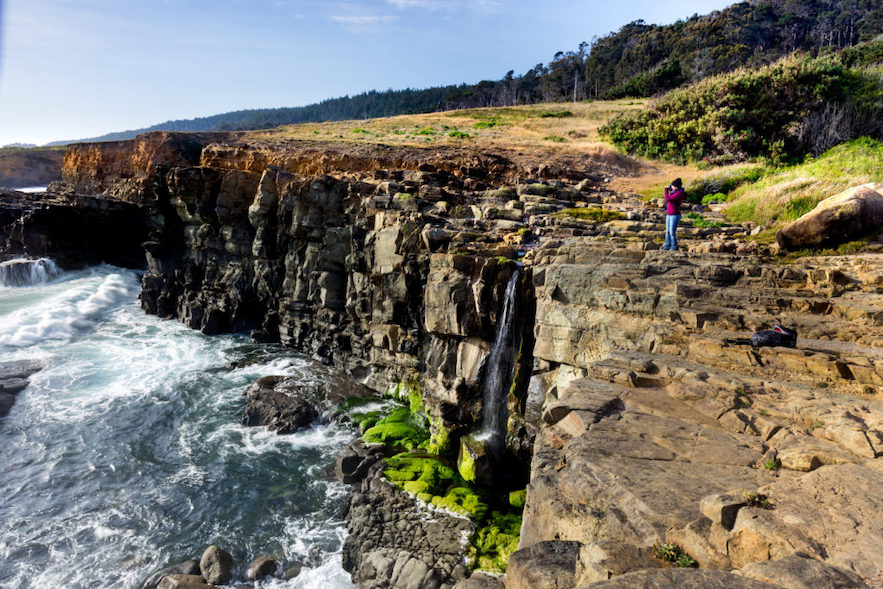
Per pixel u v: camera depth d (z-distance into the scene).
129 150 57.16
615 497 5.63
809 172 27.06
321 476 17.52
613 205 27.69
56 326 32.12
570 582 4.87
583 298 14.70
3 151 90.81
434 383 20.03
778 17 116.00
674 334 10.90
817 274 12.80
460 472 17.00
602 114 62.12
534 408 16.14
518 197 29.17
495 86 135.25
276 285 32.16
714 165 36.84
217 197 34.31
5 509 15.43
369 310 25.53
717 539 4.63
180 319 35.03
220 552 13.53
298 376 25.62
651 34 113.94
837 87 35.47
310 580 13.12
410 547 13.45
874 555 3.93
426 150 40.78
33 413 21.38
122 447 19.03
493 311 18.05
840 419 6.57
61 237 43.84
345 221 28.00
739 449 6.53
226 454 18.73
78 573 13.16
